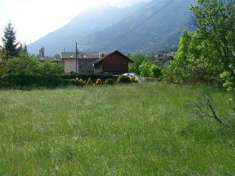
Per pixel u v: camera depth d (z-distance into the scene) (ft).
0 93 99.14
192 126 34.86
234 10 37.96
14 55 276.82
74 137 33.24
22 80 146.51
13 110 58.39
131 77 161.58
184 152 25.99
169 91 72.95
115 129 37.09
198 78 77.82
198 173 20.93
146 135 33.14
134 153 26.48
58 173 22.25
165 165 22.98
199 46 39.63
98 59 332.80
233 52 37.68
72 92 95.20
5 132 37.93
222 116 37.29
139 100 64.03
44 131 37.81
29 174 22.31
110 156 25.93
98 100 69.26
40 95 88.48
